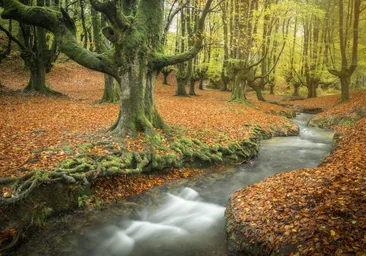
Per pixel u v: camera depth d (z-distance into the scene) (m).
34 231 5.83
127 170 8.00
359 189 5.48
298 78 38.03
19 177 6.20
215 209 7.58
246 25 22.28
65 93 25.08
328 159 9.08
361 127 12.60
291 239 4.71
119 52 9.23
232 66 25.70
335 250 4.18
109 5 8.46
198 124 14.18
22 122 12.10
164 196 8.21
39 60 21.84
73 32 9.13
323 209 5.15
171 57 10.29
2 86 23.08
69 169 6.93
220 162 10.84
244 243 5.24
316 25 32.31
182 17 26.28
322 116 21.30
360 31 28.02
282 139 15.82
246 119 17.25
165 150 9.69
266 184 7.24
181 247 5.80
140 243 5.98
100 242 5.94
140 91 9.95
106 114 15.19
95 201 7.21
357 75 37.34
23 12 8.63
